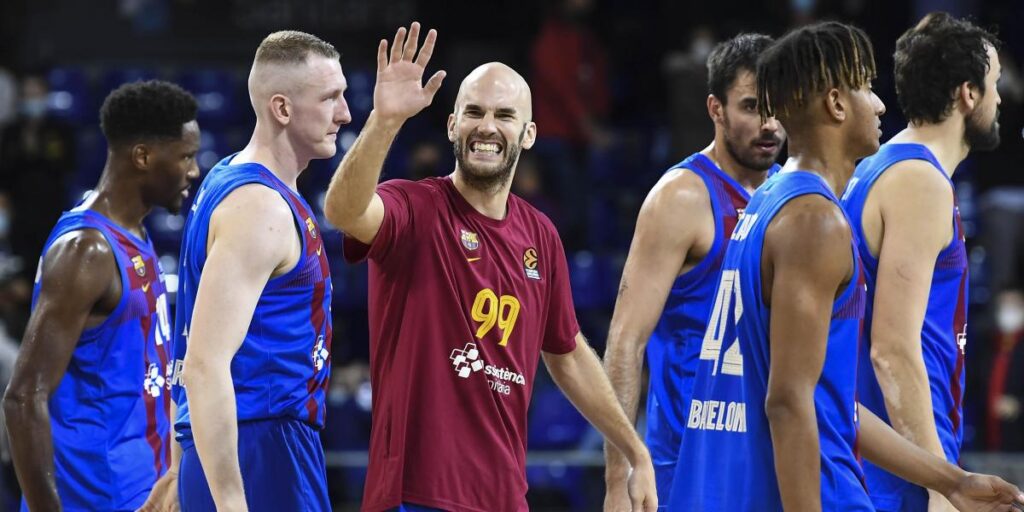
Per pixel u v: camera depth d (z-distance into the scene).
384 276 10.82
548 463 21.91
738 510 9.35
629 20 38.62
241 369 10.35
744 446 9.37
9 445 11.67
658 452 12.55
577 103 33.28
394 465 10.55
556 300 11.62
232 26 40.28
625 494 12.17
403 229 10.66
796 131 9.47
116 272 12.17
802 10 34.41
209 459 9.62
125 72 37.94
